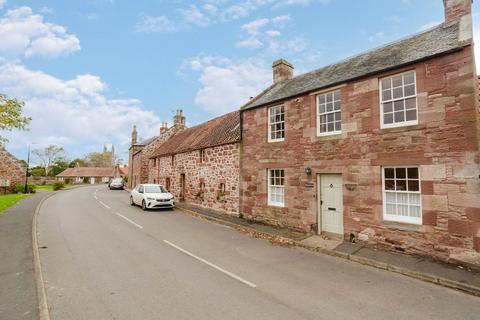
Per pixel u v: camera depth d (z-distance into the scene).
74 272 6.12
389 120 8.27
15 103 13.16
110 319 4.20
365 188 8.55
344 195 9.09
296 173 10.74
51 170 73.38
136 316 4.30
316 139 10.03
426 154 7.30
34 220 11.88
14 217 12.45
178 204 18.17
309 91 10.29
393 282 5.96
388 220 8.00
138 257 7.31
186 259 7.26
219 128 18.00
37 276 5.73
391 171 8.16
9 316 4.18
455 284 5.67
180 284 5.60
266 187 12.09
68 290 5.21
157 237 9.62
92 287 5.36
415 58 7.62
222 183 14.82
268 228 11.14
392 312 4.62
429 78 7.38
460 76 6.87
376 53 10.32
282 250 8.39
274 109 12.16
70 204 18.59
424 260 7.03
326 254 8.05
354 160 8.86
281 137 11.73
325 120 10.03
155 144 33.34
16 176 28.89
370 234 8.35
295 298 5.08
